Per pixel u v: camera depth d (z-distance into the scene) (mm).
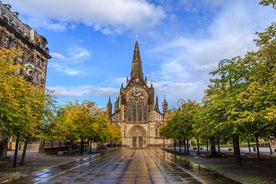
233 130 23672
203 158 45625
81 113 55688
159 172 26625
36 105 31094
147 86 146125
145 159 46312
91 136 59031
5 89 20031
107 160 43781
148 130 140250
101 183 19734
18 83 24172
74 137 53938
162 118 140500
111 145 132375
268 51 17062
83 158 47656
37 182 20031
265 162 35438
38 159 43688
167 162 39406
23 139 29562
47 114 33750
